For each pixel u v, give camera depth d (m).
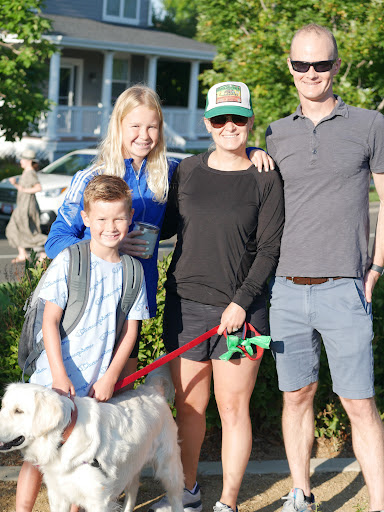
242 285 3.70
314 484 4.50
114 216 3.34
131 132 3.69
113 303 3.43
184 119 29.28
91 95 27.91
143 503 4.18
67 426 3.12
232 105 3.66
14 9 14.16
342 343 3.78
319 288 3.78
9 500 4.02
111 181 3.39
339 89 15.30
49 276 3.37
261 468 4.65
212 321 3.77
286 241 3.81
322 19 15.23
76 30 25.84
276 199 3.75
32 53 14.44
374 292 5.12
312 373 3.96
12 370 4.72
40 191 11.44
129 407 3.44
